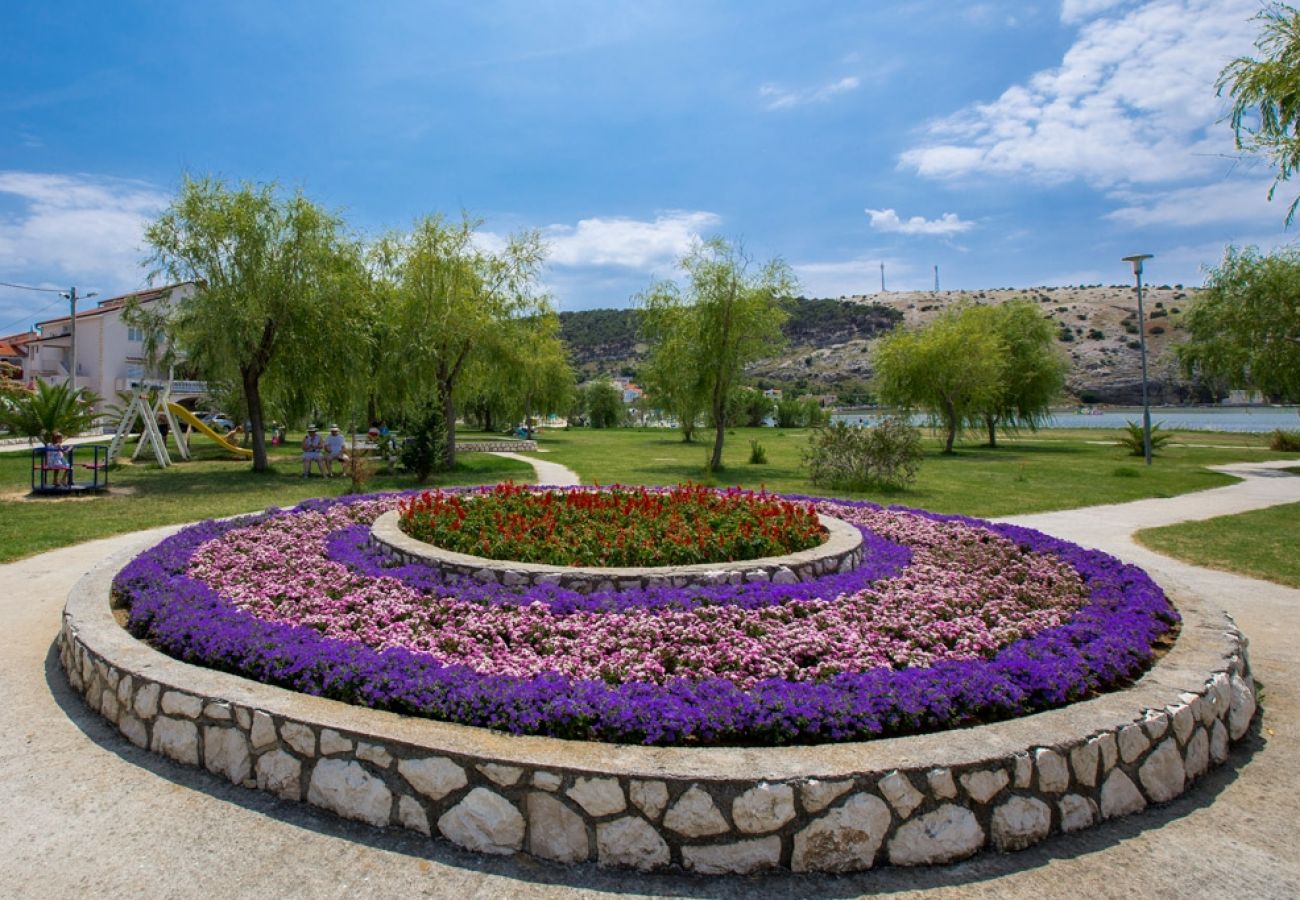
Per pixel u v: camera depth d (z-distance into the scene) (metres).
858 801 3.07
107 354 47.09
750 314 20.98
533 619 4.98
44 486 15.05
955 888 2.98
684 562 6.25
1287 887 2.99
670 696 3.73
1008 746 3.31
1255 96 8.26
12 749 4.01
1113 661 4.36
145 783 3.68
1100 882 3.02
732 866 3.02
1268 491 17.48
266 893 2.90
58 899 2.86
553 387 44.38
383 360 21.38
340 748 3.42
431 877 3.00
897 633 5.00
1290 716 4.68
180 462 23.45
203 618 4.91
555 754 3.20
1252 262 22.95
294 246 18.12
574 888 2.94
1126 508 14.50
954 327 30.88
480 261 20.88
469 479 18.86
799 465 24.36
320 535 8.39
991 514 13.51
